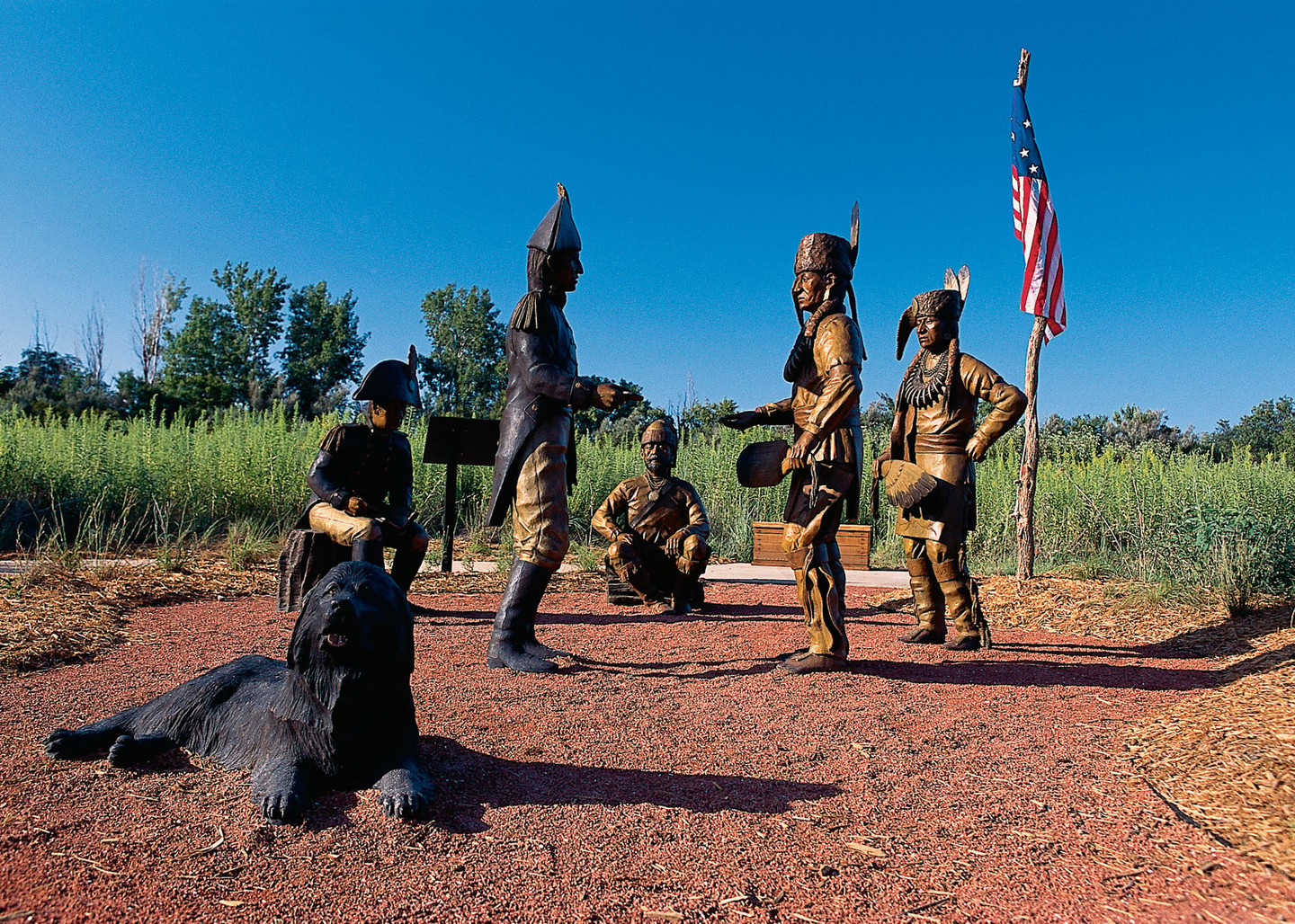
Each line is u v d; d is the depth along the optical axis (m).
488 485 15.45
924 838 2.93
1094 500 13.92
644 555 8.30
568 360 6.00
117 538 11.81
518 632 5.60
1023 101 9.90
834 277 5.57
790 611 8.43
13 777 3.17
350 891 2.40
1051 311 9.70
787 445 5.93
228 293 54.06
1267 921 2.36
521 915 2.33
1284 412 34.72
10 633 5.63
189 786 3.11
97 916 2.23
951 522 6.41
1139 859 2.76
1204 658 6.20
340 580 2.98
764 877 2.61
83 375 39.00
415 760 3.18
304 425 16.59
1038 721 4.45
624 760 3.69
